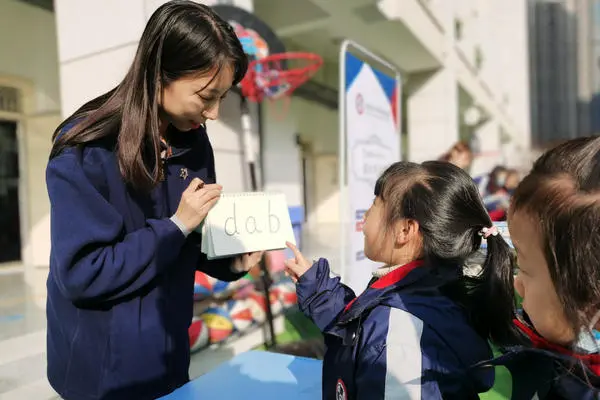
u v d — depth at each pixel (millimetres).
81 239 886
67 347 1036
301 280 1062
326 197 10445
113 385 999
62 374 1050
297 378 1290
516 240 590
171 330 1110
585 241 498
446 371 739
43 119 5199
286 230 1291
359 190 2629
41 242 5305
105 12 2641
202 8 984
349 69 2521
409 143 8570
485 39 14039
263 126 6414
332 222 10547
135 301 1018
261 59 3115
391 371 741
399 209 876
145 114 950
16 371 2285
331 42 6695
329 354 969
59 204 908
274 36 3406
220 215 1168
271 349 2576
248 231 1215
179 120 1039
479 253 908
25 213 5316
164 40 924
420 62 7875
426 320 779
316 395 1189
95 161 971
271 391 1208
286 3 5035
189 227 1012
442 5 8031
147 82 958
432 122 8375
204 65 927
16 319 3172
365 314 850
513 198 599
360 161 2637
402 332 769
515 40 21516
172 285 1122
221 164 2855
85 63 2752
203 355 2617
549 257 533
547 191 535
